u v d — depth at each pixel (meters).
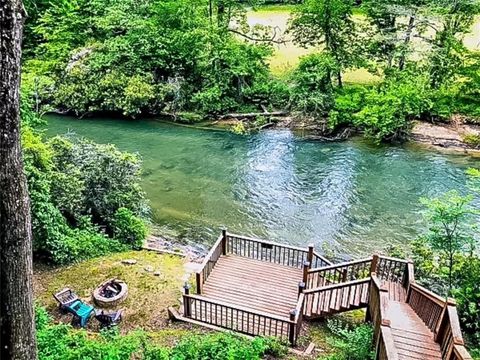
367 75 28.80
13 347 4.33
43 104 26.05
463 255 12.23
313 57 25.17
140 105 26.08
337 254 15.20
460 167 20.81
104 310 11.08
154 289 11.99
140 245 14.41
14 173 3.93
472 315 10.52
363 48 25.91
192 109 26.80
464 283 11.12
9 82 3.70
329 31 25.81
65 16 26.69
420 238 13.18
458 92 25.44
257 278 12.17
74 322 10.48
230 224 16.80
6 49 3.62
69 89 25.97
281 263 12.88
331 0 24.97
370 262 11.48
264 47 27.53
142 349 7.92
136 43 27.20
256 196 18.62
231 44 26.52
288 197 18.58
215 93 26.12
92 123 25.88
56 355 6.86
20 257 4.14
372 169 20.75
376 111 23.11
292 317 9.84
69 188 13.92
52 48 26.98
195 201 18.17
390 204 18.08
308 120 25.27
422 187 19.22
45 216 12.51
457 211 11.08
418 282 11.24
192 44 26.80
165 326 10.67
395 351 7.04
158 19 27.59
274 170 20.72
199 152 22.42
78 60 26.75
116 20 27.50
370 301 10.27
